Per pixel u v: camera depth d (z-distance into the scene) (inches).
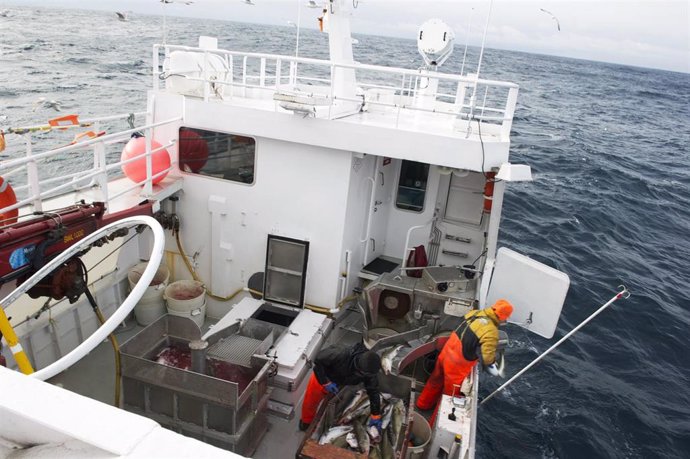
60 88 992.9
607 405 362.6
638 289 551.8
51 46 1700.3
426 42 310.2
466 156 232.7
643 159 1277.1
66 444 58.1
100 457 55.2
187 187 268.5
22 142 668.1
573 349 429.7
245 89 317.7
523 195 845.8
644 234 751.1
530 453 313.6
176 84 266.1
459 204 305.3
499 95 2187.5
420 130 252.8
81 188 256.2
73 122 197.5
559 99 2439.7
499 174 226.4
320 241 257.4
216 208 265.0
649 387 392.2
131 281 261.7
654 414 360.2
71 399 62.4
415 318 252.8
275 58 236.5
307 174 249.4
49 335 218.4
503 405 352.2
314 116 236.5
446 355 212.7
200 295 264.1
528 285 249.8
